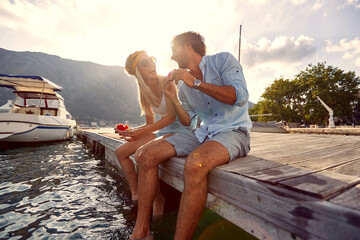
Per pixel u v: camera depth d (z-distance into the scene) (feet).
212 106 5.39
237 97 4.33
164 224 6.14
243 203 3.58
